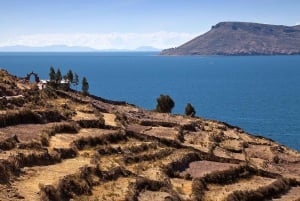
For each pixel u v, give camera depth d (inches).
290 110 7135.8
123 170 1940.2
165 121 3376.0
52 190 1450.5
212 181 2218.3
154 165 2206.0
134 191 1712.6
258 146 3435.0
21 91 2866.6
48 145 2037.4
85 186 1624.0
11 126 2223.2
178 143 2714.1
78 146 2160.4
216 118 6318.9
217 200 1961.1
